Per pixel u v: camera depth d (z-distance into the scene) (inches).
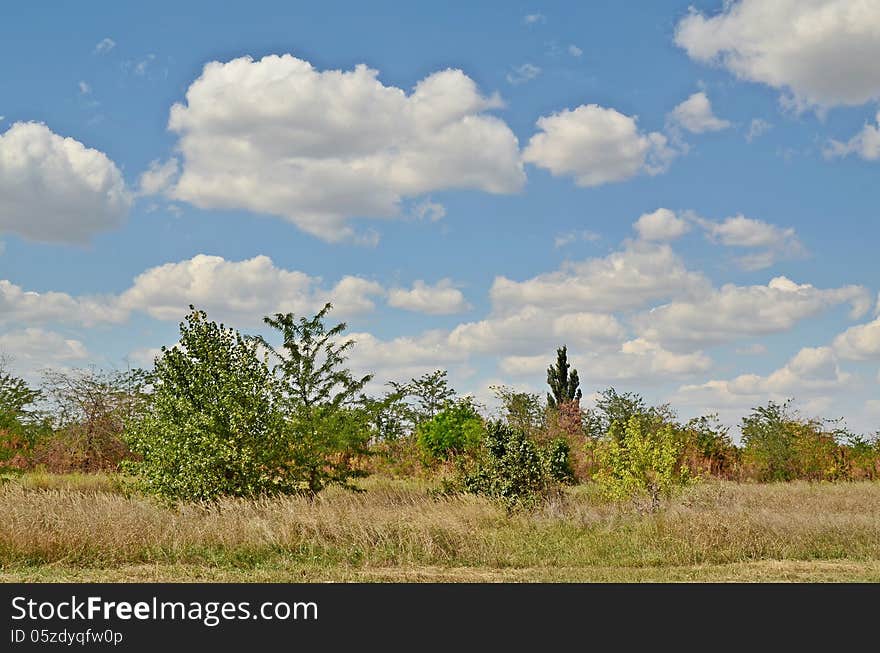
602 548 565.6
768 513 624.1
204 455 722.2
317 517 577.0
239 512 605.0
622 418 1252.5
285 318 925.8
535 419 1192.8
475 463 845.2
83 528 524.1
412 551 537.0
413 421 1425.9
